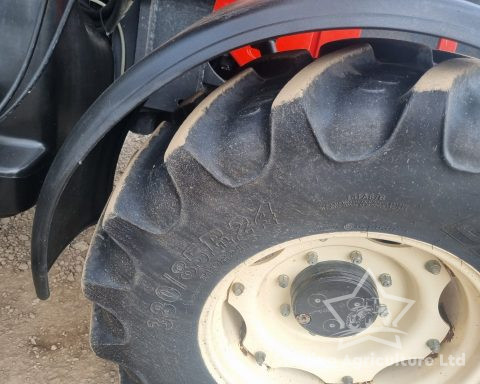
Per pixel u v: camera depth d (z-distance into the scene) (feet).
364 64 4.33
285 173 4.07
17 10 4.73
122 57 6.04
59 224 5.03
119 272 4.78
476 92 4.05
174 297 4.81
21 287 8.27
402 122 3.83
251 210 4.27
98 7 6.56
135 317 4.98
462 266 4.58
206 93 5.27
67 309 8.02
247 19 3.69
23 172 4.96
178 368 5.37
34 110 4.97
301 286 5.08
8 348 7.49
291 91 3.95
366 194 4.12
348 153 3.95
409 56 4.58
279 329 5.54
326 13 3.58
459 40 3.56
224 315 5.43
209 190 4.20
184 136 4.20
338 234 4.44
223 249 4.50
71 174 4.33
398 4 3.54
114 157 5.98
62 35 4.92
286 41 5.91
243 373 5.58
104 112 4.09
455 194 4.04
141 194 4.56
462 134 3.86
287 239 4.45
